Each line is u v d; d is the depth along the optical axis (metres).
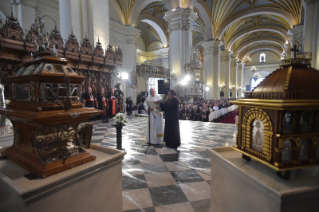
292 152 1.17
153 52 25.52
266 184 1.06
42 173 1.12
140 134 6.28
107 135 6.13
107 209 1.53
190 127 7.82
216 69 22.42
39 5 10.95
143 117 10.70
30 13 10.27
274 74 1.40
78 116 1.32
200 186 2.84
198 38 29.89
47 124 1.18
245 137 1.48
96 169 1.36
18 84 1.42
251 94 1.45
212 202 1.81
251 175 1.19
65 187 1.17
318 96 1.19
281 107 1.08
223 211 1.60
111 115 9.59
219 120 13.80
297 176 1.21
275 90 1.25
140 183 2.94
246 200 1.28
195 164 3.70
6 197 1.16
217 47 22.31
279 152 1.13
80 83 1.47
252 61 42.75
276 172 1.22
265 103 1.21
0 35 6.27
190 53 14.95
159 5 19.69
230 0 20.23
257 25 26.95
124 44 17.38
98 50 9.04
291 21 19.69
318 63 10.68
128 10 17.28
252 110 1.37
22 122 1.36
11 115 1.35
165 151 4.49
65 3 8.18
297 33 17.75
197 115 10.81
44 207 1.07
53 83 1.27
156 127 4.85
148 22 21.36
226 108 16.39
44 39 1.49
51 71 1.26
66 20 8.23
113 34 16.08
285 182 1.12
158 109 4.74
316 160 1.19
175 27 14.38
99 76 9.66
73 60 8.27
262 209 1.13
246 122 1.46
